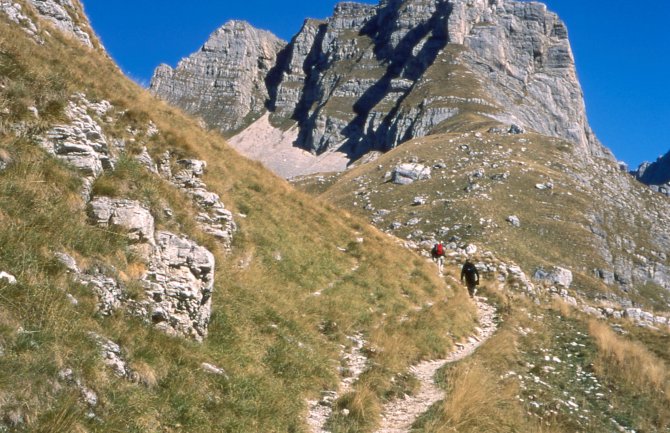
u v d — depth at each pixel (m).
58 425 6.13
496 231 139.75
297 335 13.64
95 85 17.98
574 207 165.62
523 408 13.36
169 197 14.06
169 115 25.20
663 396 16.41
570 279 60.28
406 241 36.00
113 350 8.00
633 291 148.62
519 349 18.83
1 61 12.90
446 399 12.02
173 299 10.22
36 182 9.95
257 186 24.08
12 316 7.06
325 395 11.50
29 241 8.47
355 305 17.70
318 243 22.25
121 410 7.11
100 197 10.99
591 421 13.83
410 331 16.84
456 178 178.88
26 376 6.33
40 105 12.35
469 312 22.27
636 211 191.88
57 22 27.05
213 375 9.48
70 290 8.34
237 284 14.09
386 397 12.22
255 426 8.90
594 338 21.48
